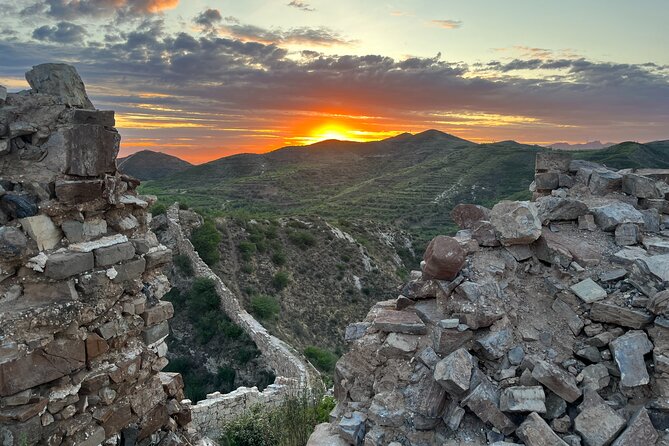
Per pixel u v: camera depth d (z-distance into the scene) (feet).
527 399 13.28
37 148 16.08
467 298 15.49
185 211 102.42
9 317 13.74
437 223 185.16
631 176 20.92
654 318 14.14
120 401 17.13
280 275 97.96
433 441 13.78
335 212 206.80
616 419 12.64
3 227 14.49
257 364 63.31
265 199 243.60
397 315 16.65
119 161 19.47
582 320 15.25
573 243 17.87
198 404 41.75
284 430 25.84
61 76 17.11
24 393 13.92
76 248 15.76
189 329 71.82
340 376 16.81
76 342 15.31
